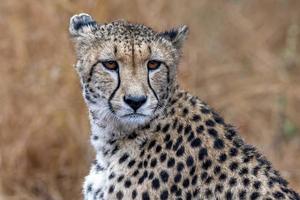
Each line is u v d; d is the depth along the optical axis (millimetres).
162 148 10477
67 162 16047
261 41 20609
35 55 16438
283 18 21516
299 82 19750
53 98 16125
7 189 15805
